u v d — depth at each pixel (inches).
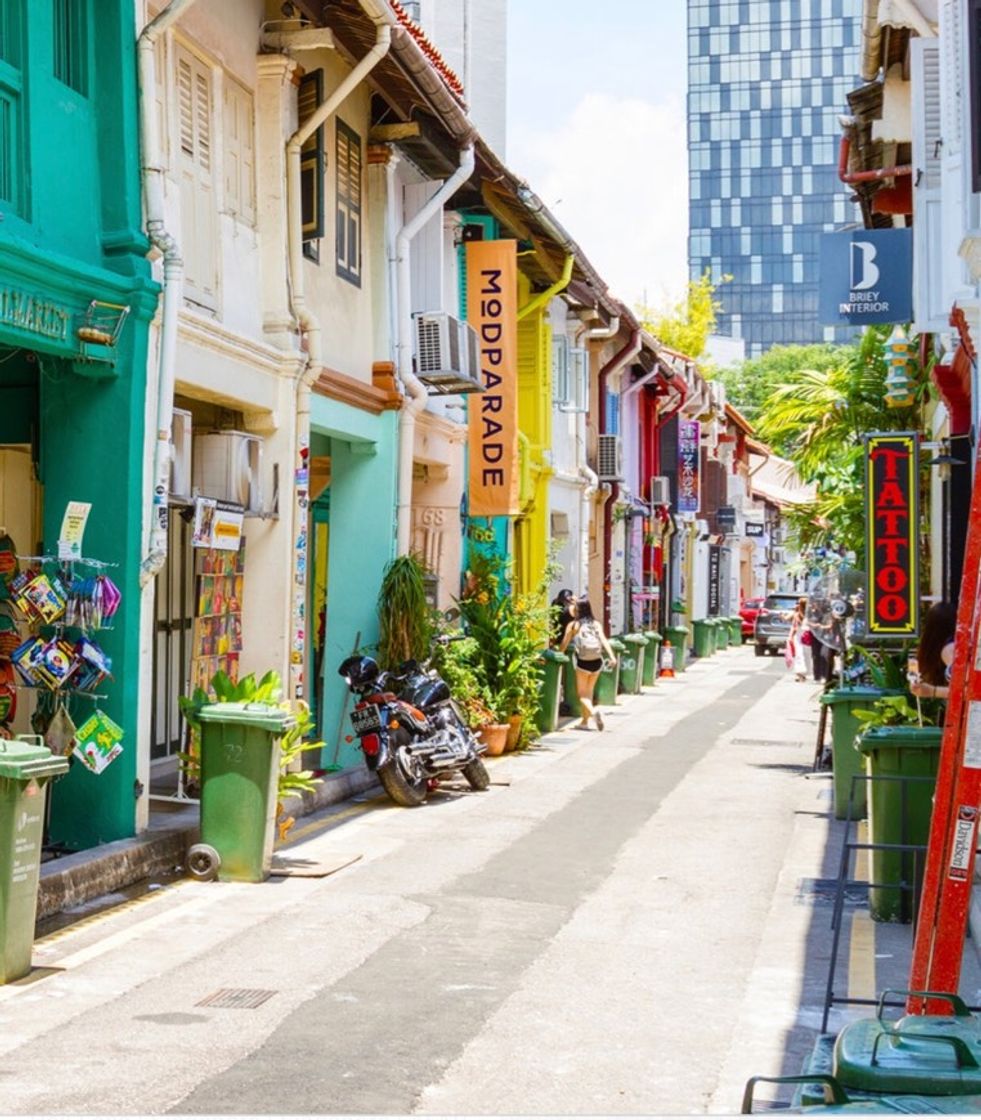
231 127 511.5
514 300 766.5
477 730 725.9
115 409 418.9
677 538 1664.6
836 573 864.3
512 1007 298.2
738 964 336.5
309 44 528.7
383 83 591.8
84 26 415.2
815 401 805.9
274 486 529.0
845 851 252.2
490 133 1035.3
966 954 331.6
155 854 420.8
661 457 1653.5
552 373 1014.4
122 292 414.3
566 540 1073.5
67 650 394.0
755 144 5511.8
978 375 510.0
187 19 470.3
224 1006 295.6
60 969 323.3
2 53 381.1
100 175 419.2
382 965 330.0
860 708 534.0
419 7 1018.7
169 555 587.8
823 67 5442.9
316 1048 268.4
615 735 853.2
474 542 785.6
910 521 601.3
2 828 307.0
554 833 511.2
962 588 197.0
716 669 1540.4
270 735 417.1
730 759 735.7
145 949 341.7
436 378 660.1
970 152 357.4
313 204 551.8
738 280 5521.7
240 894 403.2
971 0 351.3
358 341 622.8
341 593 642.2
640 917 382.9
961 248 363.9
